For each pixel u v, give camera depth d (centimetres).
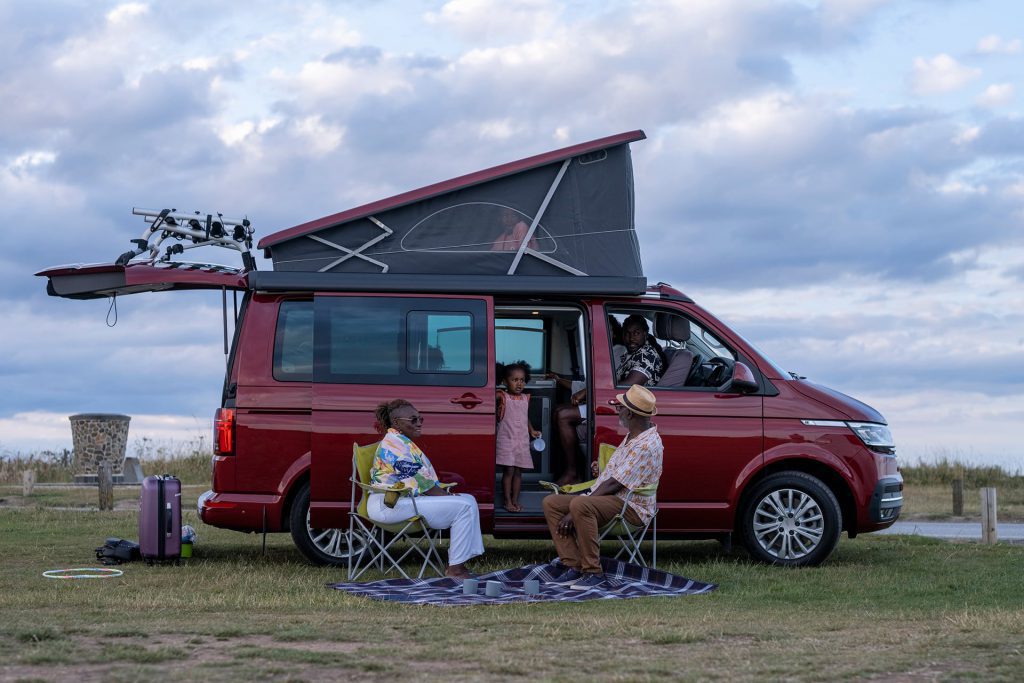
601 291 935
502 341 1053
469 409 908
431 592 764
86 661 489
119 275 935
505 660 500
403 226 952
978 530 1428
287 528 931
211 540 1184
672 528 927
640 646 546
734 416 935
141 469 2303
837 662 498
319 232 947
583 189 967
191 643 541
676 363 954
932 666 490
